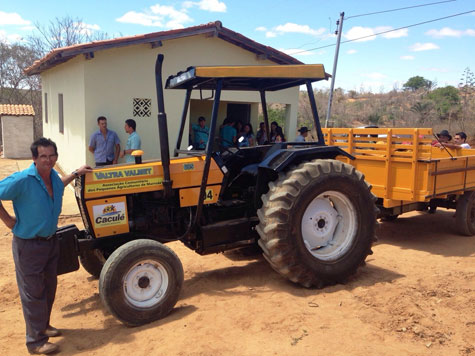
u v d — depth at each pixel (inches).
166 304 151.1
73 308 164.1
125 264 142.6
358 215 183.3
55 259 139.2
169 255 151.9
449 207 273.7
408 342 129.7
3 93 1031.0
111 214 161.8
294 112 488.1
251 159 196.2
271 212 163.2
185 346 129.3
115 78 368.2
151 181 167.8
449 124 911.0
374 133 239.8
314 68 177.8
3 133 685.3
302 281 170.6
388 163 232.7
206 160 164.2
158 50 384.5
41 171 130.0
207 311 153.5
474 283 177.2
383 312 150.2
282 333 135.3
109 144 353.7
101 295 141.7
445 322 142.6
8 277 195.6
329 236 186.5
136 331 142.5
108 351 130.4
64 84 440.5
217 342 131.0
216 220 186.7
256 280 185.5
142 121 386.0
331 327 138.8
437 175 226.7
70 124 419.2
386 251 233.9
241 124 405.4
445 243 252.7
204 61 411.2
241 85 205.5
